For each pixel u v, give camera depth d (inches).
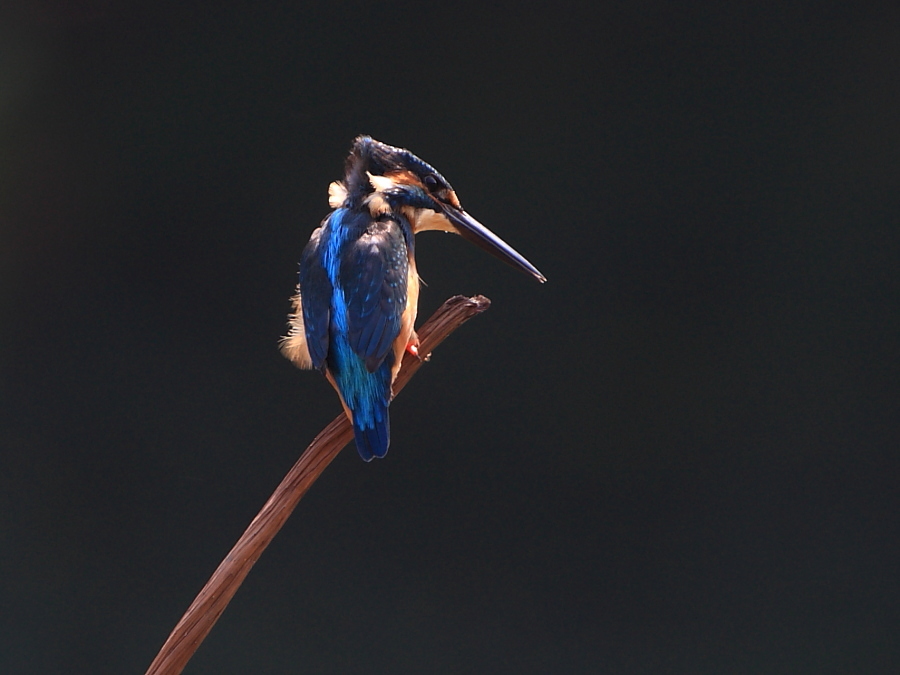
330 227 225.3
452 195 226.5
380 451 223.6
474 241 226.4
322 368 224.4
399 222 225.5
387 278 224.5
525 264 226.4
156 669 221.8
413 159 226.2
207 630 221.9
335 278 224.7
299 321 225.6
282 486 222.8
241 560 222.2
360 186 225.9
